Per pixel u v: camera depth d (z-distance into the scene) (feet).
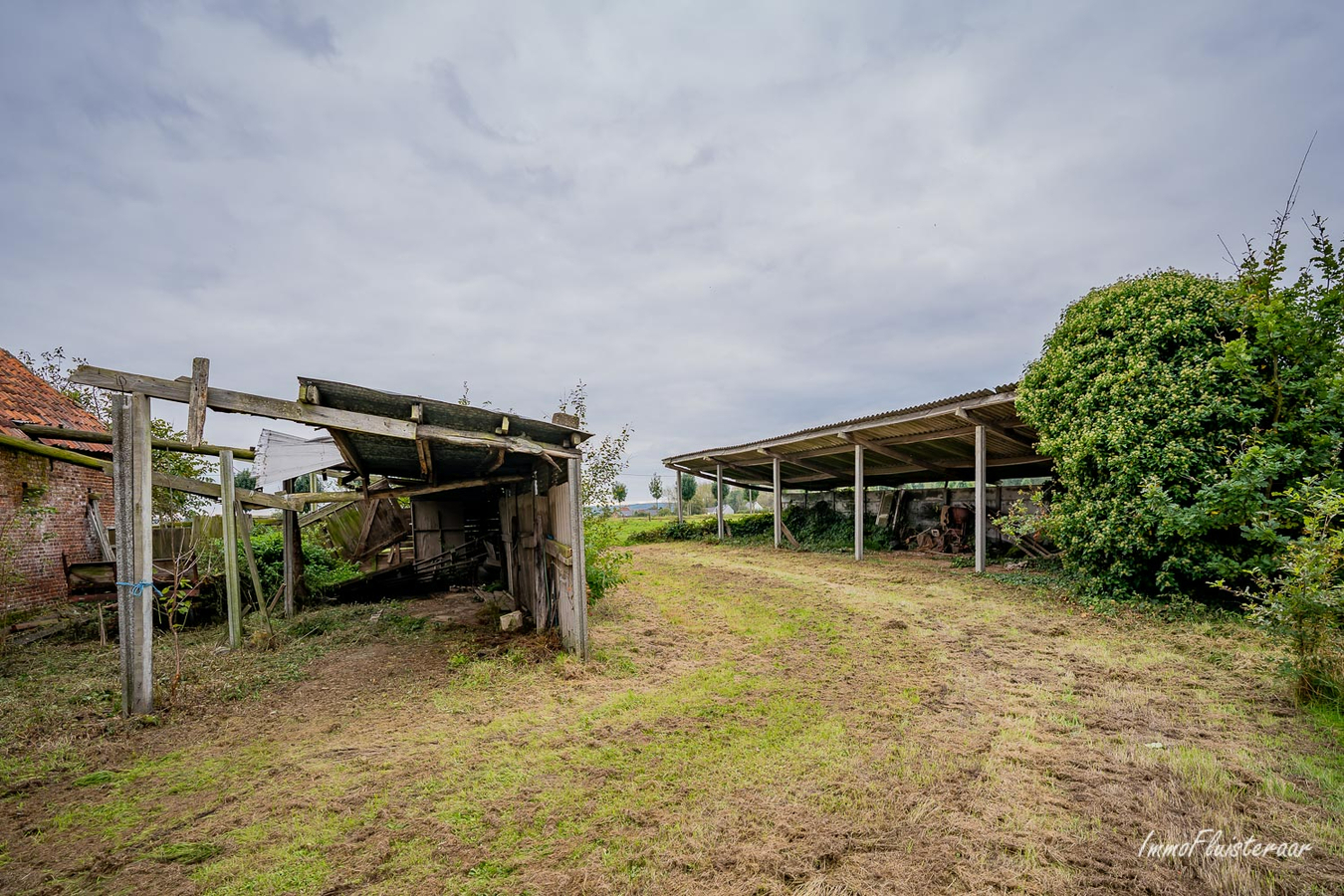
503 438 18.61
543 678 17.72
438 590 36.83
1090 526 25.02
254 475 21.79
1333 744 11.71
